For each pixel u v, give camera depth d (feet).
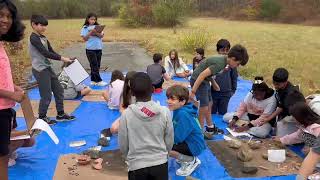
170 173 15.24
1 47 11.63
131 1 95.30
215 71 16.81
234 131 19.43
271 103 19.02
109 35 73.46
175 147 14.90
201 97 18.28
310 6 119.24
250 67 37.63
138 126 11.39
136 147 11.35
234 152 17.11
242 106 20.57
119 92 22.77
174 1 92.99
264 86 19.07
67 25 98.43
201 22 112.68
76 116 22.09
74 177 14.83
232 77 22.90
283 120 18.24
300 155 16.85
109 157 16.55
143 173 11.31
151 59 45.37
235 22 115.96
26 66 36.76
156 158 11.38
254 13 124.88
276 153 16.17
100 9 138.31
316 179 13.99
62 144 18.13
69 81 25.17
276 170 15.40
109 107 23.31
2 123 11.56
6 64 11.62
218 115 22.84
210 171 15.42
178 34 74.13
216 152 17.11
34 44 19.29
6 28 11.18
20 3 123.85
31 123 14.57
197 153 15.02
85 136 19.19
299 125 16.87
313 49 54.70
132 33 77.61
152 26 94.43
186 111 14.84
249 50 52.60
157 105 11.64
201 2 147.33
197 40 50.60
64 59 20.62
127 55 48.65
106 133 18.80
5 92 11.43
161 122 11.53
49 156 16.84
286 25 105.91
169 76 30.55
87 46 29.14
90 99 25.44
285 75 17.99
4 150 11.75
